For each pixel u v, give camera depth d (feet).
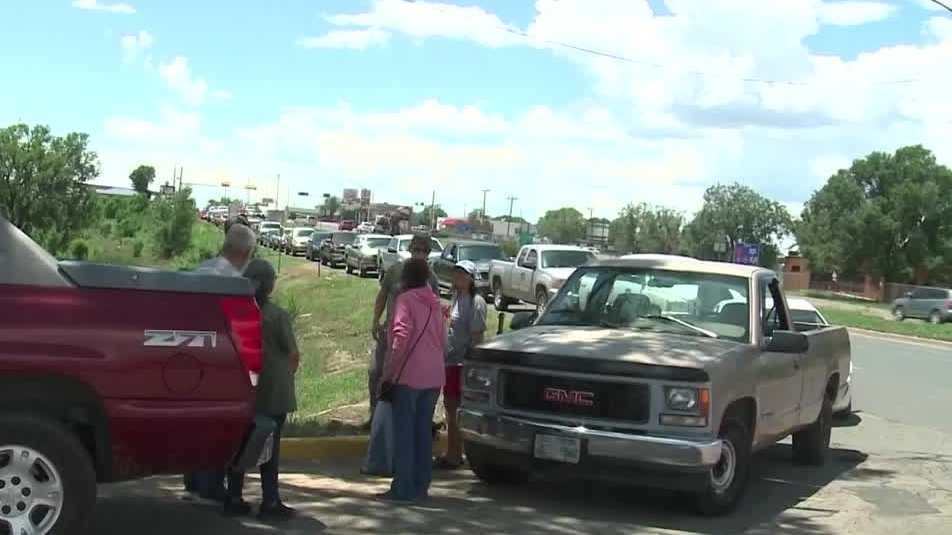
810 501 27.48
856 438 39.81
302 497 24.31
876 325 126.41
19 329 16.22
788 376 28.25
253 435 18.24
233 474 21.93
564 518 23.68
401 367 24.20
